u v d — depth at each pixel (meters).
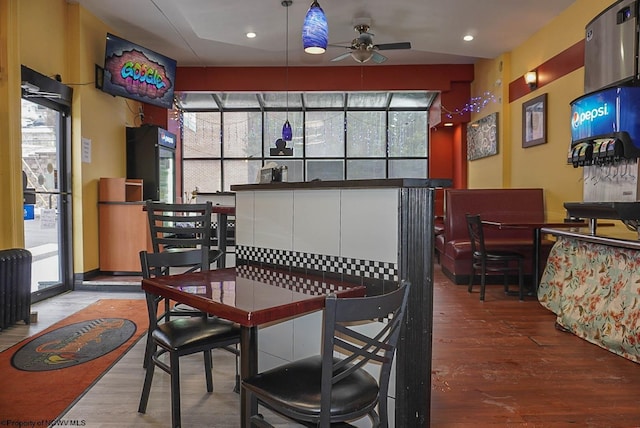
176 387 1.95
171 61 6.49
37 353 3.04
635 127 3.54
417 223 1.81
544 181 5.57
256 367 1.56
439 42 5.88
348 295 1.73
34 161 4.61
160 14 5.46
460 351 3.09
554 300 3.82
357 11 4.80
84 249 5.23
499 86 6.59
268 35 5.43
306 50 3.81
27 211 4.45
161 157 6.61
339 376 1.30
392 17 4.98
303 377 1.53
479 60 7.39
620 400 2.34
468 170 8.02
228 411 2.25
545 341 3.29
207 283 1.92
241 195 2.61
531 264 5.30
